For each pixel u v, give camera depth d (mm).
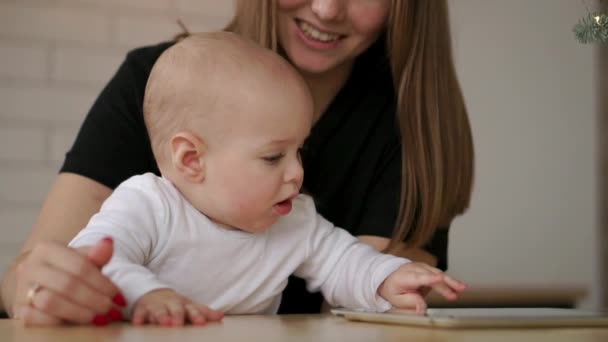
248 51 1065
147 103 1094
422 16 1463
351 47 1410
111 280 848
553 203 3127
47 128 2568
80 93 2604
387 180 1468
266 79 1034
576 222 3158
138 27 2664
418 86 1459
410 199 1432
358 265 1146
